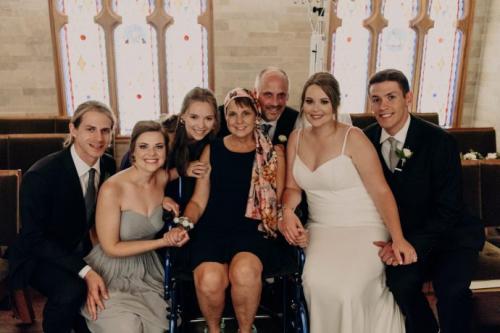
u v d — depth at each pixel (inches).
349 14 187.6
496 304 113.7
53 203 86.7
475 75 195.0
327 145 90.4
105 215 83.1
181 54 183.6
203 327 93.5
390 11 188.5
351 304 80.7
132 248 82.4
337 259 85.6
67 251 84.4
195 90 95.3
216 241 87.0
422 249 88.0
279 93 107.9
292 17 176.7
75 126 86.4
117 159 186.9
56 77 176.6
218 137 103.0
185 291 98.3
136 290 85.0
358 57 192.9
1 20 167.3
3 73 172.7
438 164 89.7
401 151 89.1
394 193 92.6
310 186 92.8
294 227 86.0
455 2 189.8
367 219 92.6
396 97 88.9
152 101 189.0
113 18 175.9
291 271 84.3
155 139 83.2
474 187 107.3
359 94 197.3
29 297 105.8
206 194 91.0
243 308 81.4
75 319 85.1
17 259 85.9
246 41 177.9
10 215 99.4
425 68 196.1
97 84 184.5
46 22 170.2
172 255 86.8
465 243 91.7
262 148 89.6
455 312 85.4
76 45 178.7
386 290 88.6
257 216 88.7
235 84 182.5
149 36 181.5
